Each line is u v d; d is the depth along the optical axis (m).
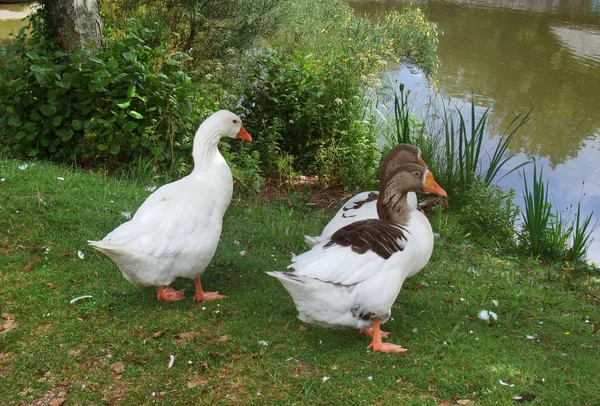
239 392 1.85
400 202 2.16
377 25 8.70
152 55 3.69
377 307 1.98
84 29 3.77
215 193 2.30
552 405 1.85
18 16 9.27
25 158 3.54
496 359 2.07
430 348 2.11
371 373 1.94
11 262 2.42
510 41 9.25
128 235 2.06
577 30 10.09
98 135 3.50
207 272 2.55
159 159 3.50
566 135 5.71
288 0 7.26
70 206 2.86
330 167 4.05
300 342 2.09
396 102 4.15
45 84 3.39
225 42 6.04
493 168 3.95
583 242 3.47
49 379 1.87
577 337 2.34
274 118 4.03
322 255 1.97
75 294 2.26
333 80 4.24
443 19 10.74
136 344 2.01
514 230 3.66
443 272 2.87
